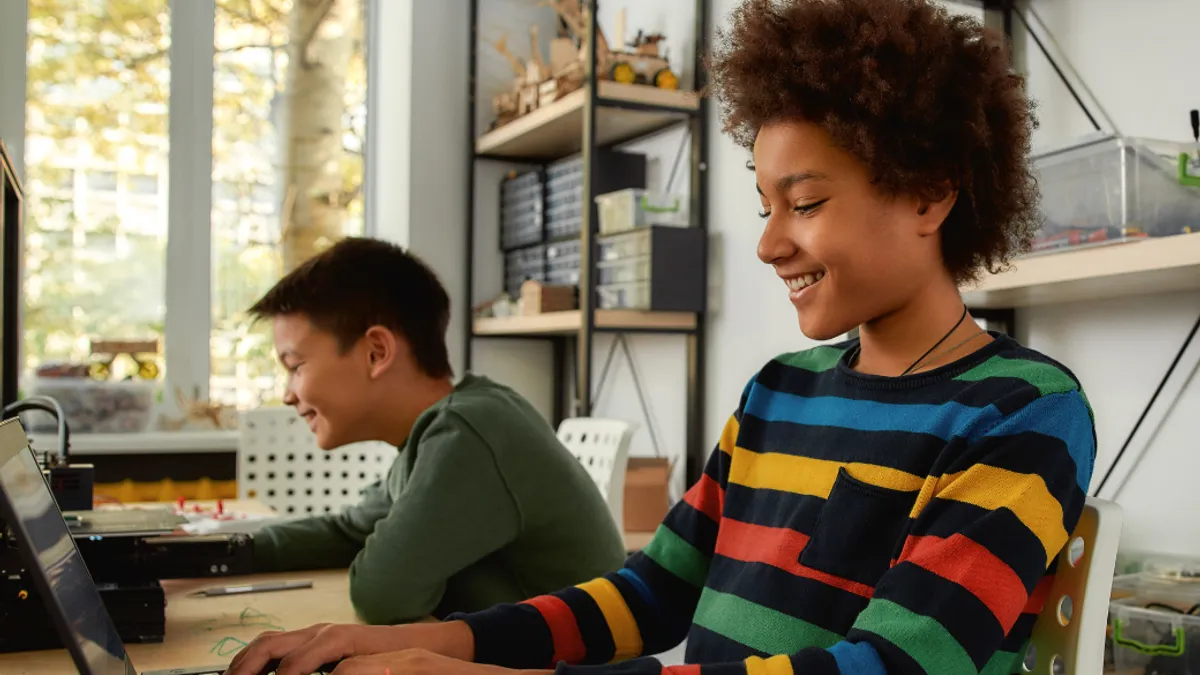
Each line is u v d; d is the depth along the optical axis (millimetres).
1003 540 668
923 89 755
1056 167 1678
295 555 1433
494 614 870
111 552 1142
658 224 2938
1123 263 1551
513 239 3635
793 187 775
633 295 2932
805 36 783
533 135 3361
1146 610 1592
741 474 921
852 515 791
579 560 1331
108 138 3379
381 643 803
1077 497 708
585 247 2941
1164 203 1547
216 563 1295
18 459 624
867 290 776
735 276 2891
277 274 3627
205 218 3498
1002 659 752
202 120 3494
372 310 1360
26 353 3277
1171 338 1861
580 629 896
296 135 3668
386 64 3730
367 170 3793
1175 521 1859
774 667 657
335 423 1375
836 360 915
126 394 3379
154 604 1059
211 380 3516
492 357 3699
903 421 794
